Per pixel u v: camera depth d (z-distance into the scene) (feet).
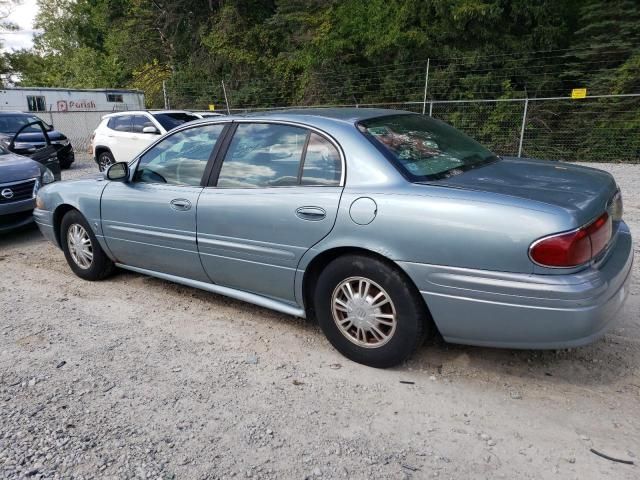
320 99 73.87
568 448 8.16
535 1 61.62
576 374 10.26
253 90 81.87
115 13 107.65
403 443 8.40
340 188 10.39
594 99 55.47
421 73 65.62
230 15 83.71
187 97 88.02
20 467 8.02
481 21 62.80
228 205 11.99
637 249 18.48
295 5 77.36
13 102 70.85
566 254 8.38
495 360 10.87
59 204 16.35
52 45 140.97
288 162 11.35
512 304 8.79
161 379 10.48
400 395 9.73
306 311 11.60
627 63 54.80
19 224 21.85
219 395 9.87
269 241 11.37
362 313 10.44
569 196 9.12
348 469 7.84
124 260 15.30
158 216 13.52
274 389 10.03
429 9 64.85
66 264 18.58
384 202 9.76
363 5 71.20
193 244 12.89
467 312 9.25
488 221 8.82
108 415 9.32
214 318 13.42
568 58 61.05
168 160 13.69
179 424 9.02
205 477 7.73
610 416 8.93
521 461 7.91
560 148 56.13
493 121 60.29
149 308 14.17
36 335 12.63
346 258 10.40
